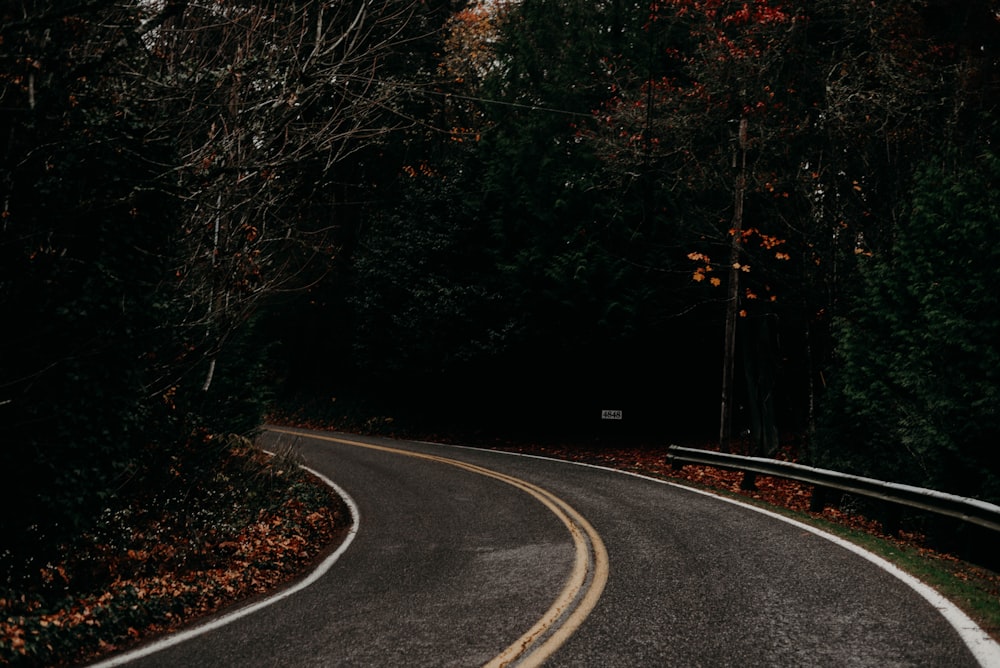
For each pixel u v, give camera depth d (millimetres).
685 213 21703
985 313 12570
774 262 20969
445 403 29875
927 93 16984
